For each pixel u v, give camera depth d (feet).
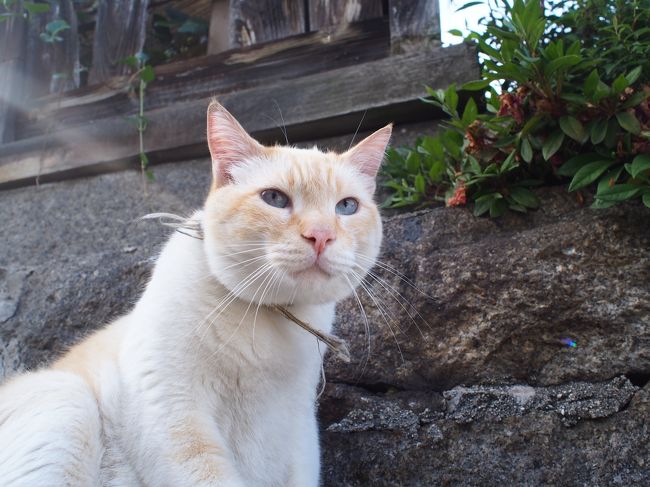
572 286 1.30
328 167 1.26
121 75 2.19
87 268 1.74
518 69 1.40
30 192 2.09
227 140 1.24
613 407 1.24
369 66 1.79
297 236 1.13
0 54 2.28
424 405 1.36
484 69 1.60
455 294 1.38
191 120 1.95
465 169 1.54
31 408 1.13
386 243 1.52
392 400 1.40
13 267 1.81
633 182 1.31
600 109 1.39
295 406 1.26
